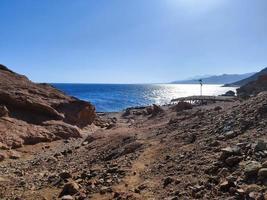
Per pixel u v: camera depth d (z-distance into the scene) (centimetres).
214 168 1260
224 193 1060
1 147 2788
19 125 3384
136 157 1831
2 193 1559
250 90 6919
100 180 1527
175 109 4338
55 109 4197
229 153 1312
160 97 16012
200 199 1078
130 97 15650
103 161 2041
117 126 3522
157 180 1370
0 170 2192
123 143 2300
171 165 1510
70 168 2059
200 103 5384
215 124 2020
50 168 2162
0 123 3253
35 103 3819
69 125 3803
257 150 1260
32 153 2894
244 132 1655
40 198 1425
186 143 1839
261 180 1045
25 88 4288
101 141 2630
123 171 1595
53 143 3322
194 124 2306
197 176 1269
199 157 1491
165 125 2747
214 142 1600
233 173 1164
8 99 3716
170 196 1164
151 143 2072
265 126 1608
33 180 1802
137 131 2714
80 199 1336
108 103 11638
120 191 1333
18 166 2350
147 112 5350
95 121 4850
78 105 4481
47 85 4903
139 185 1352
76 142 3359
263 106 1864
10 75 4672
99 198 1311
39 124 3672
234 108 2345
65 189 1437
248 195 987
